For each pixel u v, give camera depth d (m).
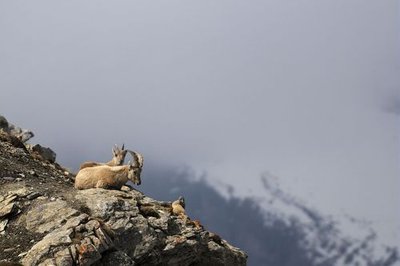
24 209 84.81
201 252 99.75
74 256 75.88
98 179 98.94
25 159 109.44
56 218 82.81
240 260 111.00
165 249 91.12
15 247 77.94
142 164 101.31
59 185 98.00
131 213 89.88
